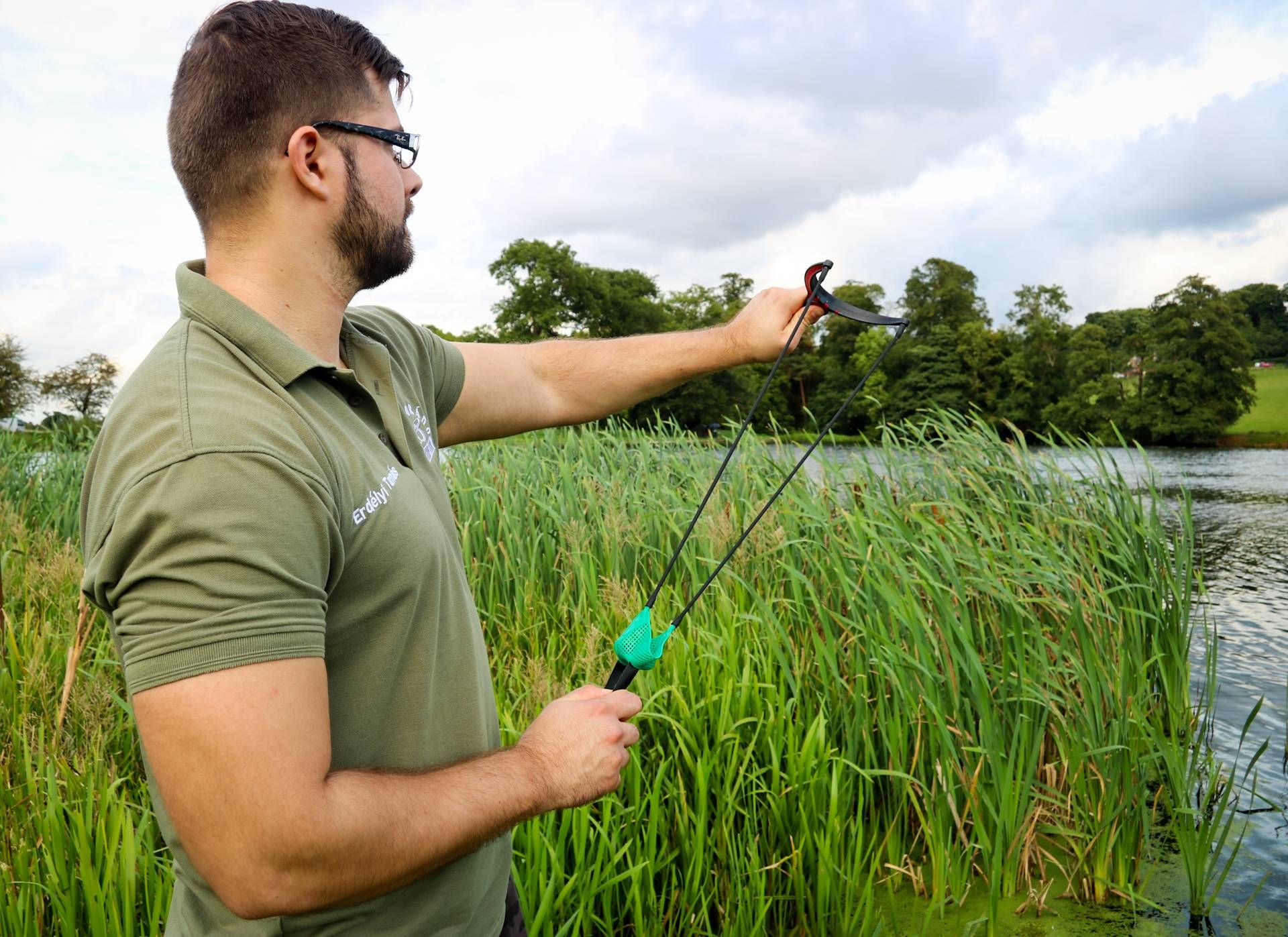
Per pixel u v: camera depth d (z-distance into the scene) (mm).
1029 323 62906
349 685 1021
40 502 6566
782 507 3963
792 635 3436
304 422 962
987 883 3025
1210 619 6945
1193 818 3006
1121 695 3293
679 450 5402
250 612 847
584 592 3812
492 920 1238
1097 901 2963
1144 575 4039
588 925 2266
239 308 981
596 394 1831
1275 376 72500
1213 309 51406
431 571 1094
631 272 71750
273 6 1090
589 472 5285
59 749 2369
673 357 1851
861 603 3322
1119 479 4348
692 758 2703
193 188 1067
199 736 821
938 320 71938
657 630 3375
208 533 842
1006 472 4402
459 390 1597
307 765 858
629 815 2496
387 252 1158
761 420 21672
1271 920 2855
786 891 2715
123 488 871
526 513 4773
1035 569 3490
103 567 871
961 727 3127
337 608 1001
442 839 955
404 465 1137
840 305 1665
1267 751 4340
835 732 3094
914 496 4227
